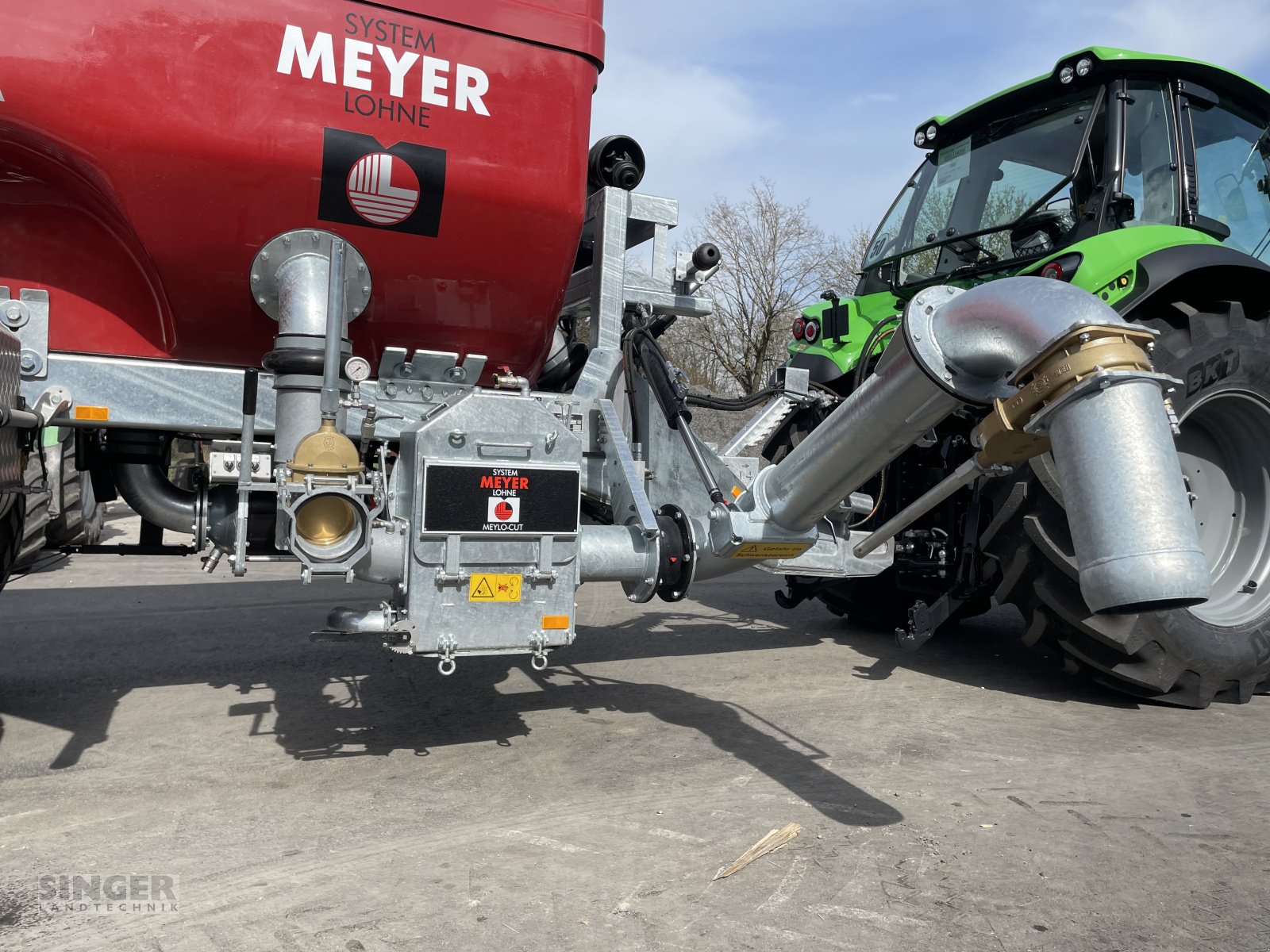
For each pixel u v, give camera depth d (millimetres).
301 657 3846
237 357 2691
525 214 2689
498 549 2303
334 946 1635
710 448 2928
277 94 2371
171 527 2785
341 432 2490
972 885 1918
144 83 2258
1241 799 2436
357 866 1954
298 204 2455
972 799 2398
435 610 2254
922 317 1953
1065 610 3170
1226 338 3383
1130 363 1621
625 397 3121
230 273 2494
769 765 2625
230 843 2061
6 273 2424
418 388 2811
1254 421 3572
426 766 2570
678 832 2152
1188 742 2934
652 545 2588
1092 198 3656
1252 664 3369
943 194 4375
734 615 5023
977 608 4496
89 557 7094
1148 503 1539
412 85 2516
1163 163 3756
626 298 3176
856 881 1925
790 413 3420
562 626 2377
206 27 2303
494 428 2295
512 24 2637
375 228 2549
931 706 3277
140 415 2461
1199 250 3340
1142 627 3129
